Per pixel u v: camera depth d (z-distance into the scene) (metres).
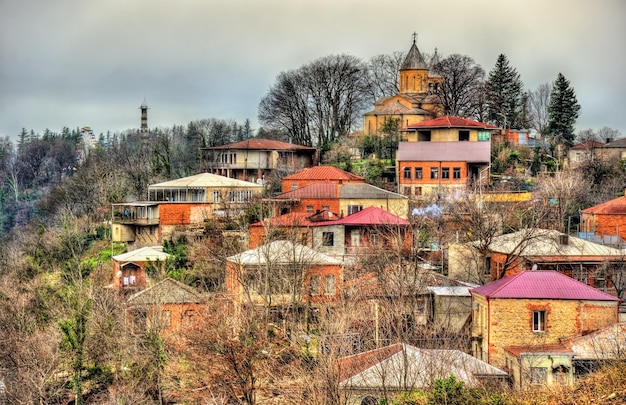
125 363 70.44
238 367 65.31
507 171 140.88
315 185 114.12
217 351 66.56
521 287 68.69
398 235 83.00
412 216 107.69
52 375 70.62
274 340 69.56
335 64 179.88
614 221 105.12
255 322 68.94
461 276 86.94
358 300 72.12
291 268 78.50
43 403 67.56
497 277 84.12
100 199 140.38
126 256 97.44
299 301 76.19
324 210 106.38
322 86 178.75
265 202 110.88
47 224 145.75
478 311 70.88
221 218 111.00
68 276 98.25
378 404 53.56
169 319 77.94
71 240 117.12
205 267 92.69
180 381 67.12
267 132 188.38
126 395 65.25
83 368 71.50
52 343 75.38
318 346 65.06
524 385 60.78
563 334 67.62
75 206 144.12
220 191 123.44
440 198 119.62
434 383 53.78
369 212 99.31
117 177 146.88
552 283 69.06
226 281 85.44
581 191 121.00
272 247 82.12
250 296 76.62
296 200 112.12
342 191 112.31
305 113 178.75
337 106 179.25
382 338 66.19
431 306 74.94
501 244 85.81
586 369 62.53
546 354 63.44
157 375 66.88
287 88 179.00
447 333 68.88
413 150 131.25
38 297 87.75
